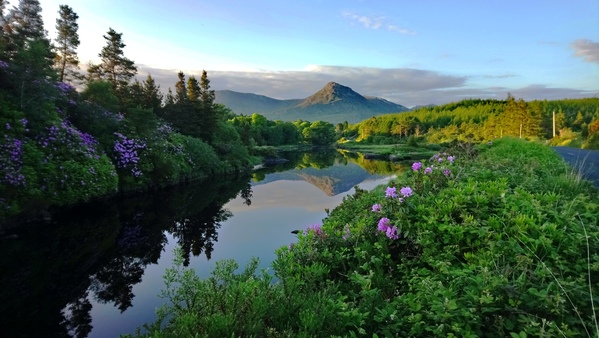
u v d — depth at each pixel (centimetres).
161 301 837
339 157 7494
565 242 345
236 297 310
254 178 3594
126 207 1980
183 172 3189
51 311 796
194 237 1369
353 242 507
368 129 14825
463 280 301
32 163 1633
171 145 3144
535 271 289
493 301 259
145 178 2598
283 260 455
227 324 272
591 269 297
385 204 536
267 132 11662
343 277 451
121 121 2686
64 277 990
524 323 246
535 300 257
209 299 330
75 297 865
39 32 2539
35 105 1817
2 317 772
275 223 1584
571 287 269
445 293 267
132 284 938
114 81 3672
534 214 416
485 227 391
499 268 315
